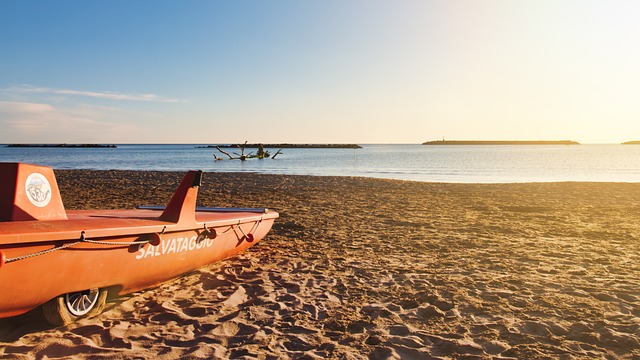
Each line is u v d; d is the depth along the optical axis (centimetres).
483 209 1227
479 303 469
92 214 514
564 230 909
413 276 572
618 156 7288
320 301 480
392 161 5222
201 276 566
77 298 401
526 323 414
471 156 7131
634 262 644
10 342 361
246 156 5634
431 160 5519
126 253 411
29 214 374
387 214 1126
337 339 385
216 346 367
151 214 539
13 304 333
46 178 401
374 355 353
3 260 303
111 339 376
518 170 3472
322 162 4969
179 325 412
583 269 604
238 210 723
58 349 350
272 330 403
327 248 741
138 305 460
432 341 379
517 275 575
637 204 1327
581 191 1675
